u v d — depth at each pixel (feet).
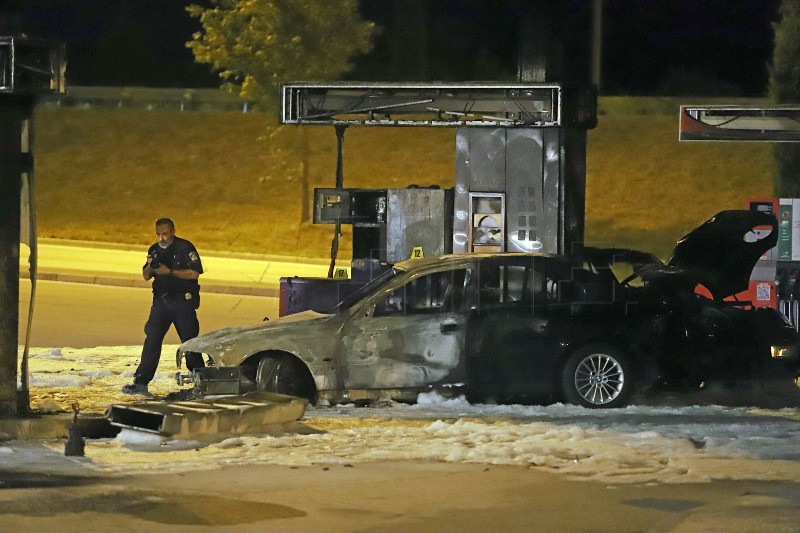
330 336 137.08
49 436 115.03
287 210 381.60
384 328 137.69
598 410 136.26
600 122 430.20
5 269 116.37
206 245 353.31
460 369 138.00
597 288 140.67
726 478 98.43
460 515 86.43
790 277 190.70
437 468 101.55
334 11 365.20
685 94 470.39
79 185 411.75
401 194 186.50
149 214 386.11
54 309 244.01
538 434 116.67
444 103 183.62
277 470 100.01
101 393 149.07
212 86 506.89
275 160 415.23
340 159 188.44
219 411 114.93
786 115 187.32
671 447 110.22
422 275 139.54
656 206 370.94
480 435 116.16
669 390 150.71
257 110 377.30
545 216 183.42
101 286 284.41
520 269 140.46
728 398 148.46
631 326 138.82
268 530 81.71
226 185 402.93
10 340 117.29
